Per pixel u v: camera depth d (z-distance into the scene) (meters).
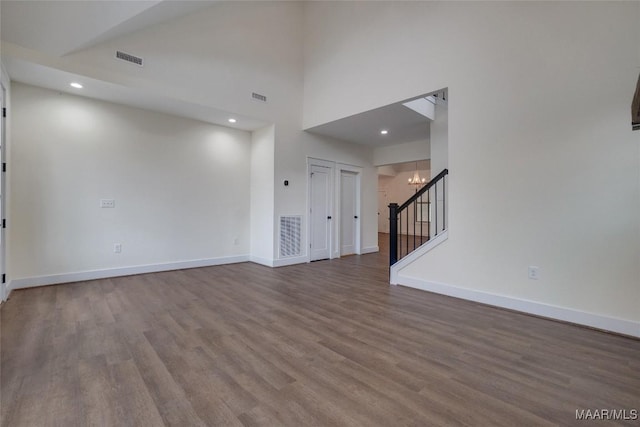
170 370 1.96
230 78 4.74
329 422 1.49
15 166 3.62
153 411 1.56
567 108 2.82
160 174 4.78
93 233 4.19
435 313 3.08
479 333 2.58
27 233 3.71
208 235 5.35
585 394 1.73
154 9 3.49
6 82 3.28
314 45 5.52
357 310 3.16
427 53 3.84
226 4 4.67
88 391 1.72
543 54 2.95
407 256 4.12
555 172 2.89
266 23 5.18
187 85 4.28
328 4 5.23
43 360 2.06
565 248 2.85
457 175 3.57
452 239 3.63
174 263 4.96
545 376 1.91
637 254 2.51
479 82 3.38
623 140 2.56
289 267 5.44
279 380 1.85
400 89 4.14
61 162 3.93
